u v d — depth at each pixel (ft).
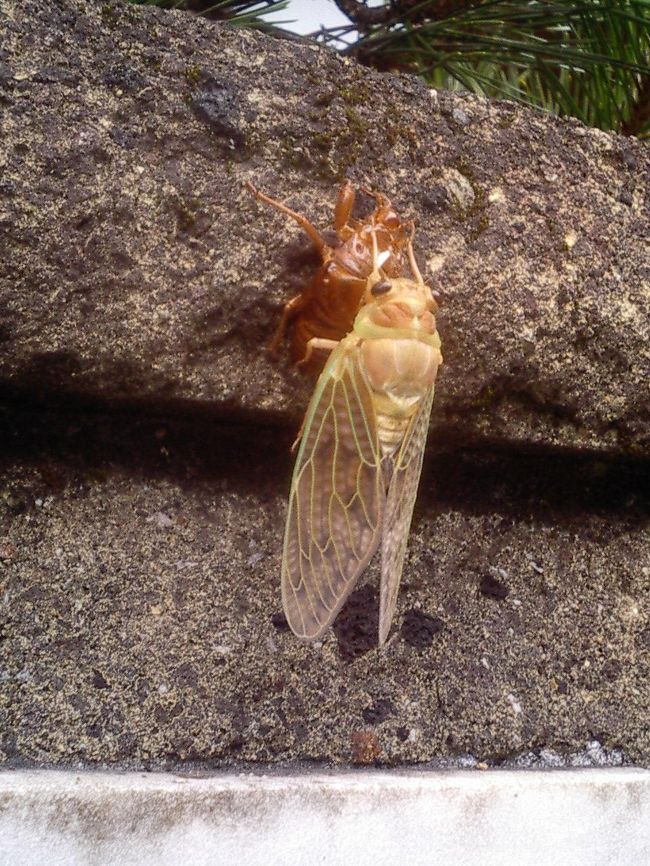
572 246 0.54
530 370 0.54
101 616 0.51
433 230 0.52
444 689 0.56
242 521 0.55
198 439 0.54
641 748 0.59
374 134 0.52
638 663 0.60
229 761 0.52
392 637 0.56
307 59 0.51
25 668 0.50
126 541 0.53
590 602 0.60
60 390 0.49
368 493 0.51
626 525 0.62
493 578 0.59
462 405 0.54
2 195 0.46
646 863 0.51
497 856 0.49
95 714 0.50
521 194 0.54
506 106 0.55
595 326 0.54
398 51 0.75
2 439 0.51
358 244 0.51
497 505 0.60
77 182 0.47
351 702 0.54
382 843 0.47
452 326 0.53
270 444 0.56
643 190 0.57
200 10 0.69
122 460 0.53
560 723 0.58
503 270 0.53
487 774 0.52
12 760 0.48
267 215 0.50
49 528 0.51
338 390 0.51
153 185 0.48
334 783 0.48
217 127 0.49
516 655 0.58
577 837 0.50
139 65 0.48
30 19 0.47
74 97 0.47
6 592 0.50
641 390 0.56
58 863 0.43
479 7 0.74
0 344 0.47
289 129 0.50
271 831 0.46
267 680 0.53
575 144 0.56
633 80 0.75
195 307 0.49
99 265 0.47
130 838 0.44
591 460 0.60
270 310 0.51
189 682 0.52
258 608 0.54
